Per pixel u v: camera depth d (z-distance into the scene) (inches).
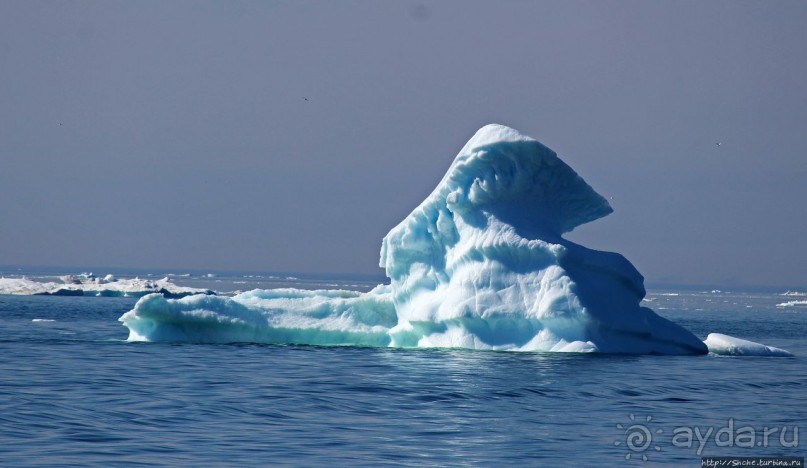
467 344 2251.5
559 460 1112.2
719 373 1959.9
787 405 1552.7
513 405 1483.8
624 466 1095.6
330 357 2079.2
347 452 1118.4
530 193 2299.5
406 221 2383.1
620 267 2245.3
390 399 1512.1
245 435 1197.1
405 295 2383.1
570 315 2150.6
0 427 1197.1
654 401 1563.7
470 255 2267.5
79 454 1064.2
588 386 1695.4
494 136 2258.9
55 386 1569.9
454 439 1211.2
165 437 1170.0
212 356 2069.4
